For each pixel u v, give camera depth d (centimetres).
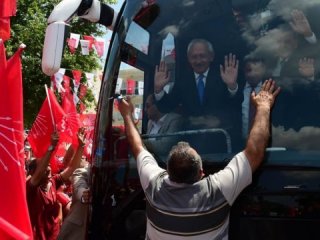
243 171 321
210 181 320
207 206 314
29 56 1923
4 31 438
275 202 329
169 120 375
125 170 370
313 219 323
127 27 408
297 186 328
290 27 360
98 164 386
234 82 364
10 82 413
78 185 551
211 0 384
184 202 315
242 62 365
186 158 314
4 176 406
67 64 1995
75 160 701
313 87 346
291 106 345
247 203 331
